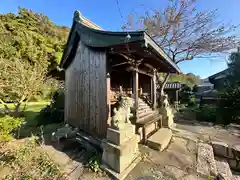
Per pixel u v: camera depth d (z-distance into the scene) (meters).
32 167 2.64
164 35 8.94
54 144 3.84
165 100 6.09
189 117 9.45
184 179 2.57
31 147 3.22
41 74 7.65
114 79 6.26
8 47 11.09
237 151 4.26
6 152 3.10
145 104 6.00
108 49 3.55
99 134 3.71
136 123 4.09
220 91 11.27
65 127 4.48
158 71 6.91
